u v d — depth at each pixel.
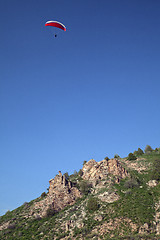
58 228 83.19
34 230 85.69
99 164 115.00
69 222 83.44
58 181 104.75
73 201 97.81
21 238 81.94
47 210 94.00
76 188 103.06
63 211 93.56
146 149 148.50
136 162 127.31
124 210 82.12
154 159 124.31
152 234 70.12
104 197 92.94
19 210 107.31
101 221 79.62
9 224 93.25
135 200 87.12
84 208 90.06
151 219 75.88
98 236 73.19
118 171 109.38
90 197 96.69
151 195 89.12
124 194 93.00
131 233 71.38
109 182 102.44
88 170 117.44
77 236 75.88
